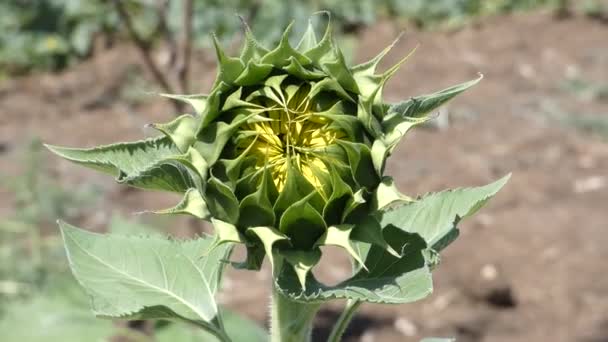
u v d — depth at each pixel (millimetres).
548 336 1188
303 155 474
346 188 469
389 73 474
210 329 568
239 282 1309
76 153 519
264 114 476
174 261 582
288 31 470
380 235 475
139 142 524
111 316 537
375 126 476
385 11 2523
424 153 1707
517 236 1398
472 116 1882
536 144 1738
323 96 474
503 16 2527
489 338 1193
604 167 1637
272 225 474
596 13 2508
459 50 2301
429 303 1254
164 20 1010
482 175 1599
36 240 1280
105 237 579
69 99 2035
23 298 1156
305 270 469
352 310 561
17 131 1857
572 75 2121
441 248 535
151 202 1543
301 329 547
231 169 469
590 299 1252
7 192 1566
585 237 1388
